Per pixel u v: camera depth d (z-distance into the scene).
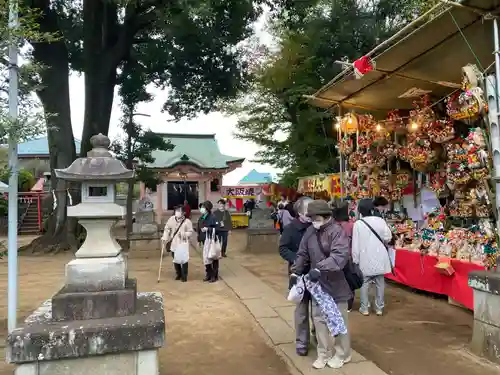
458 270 5.54
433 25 4.48
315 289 3.61
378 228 5.39
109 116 13.68
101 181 3.01
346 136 8.44
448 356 4.05
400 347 4.32
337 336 3.72
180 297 6.67
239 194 26.81
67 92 12.94
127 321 2.64
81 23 14.52
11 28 3.63
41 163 28.47
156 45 13.03
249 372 3.74
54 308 2.67
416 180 8.08
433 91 7.00
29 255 11.98
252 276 8.33
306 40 13.57
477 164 4.61
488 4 3.99
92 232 2.97
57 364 2.52
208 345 4.45
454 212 6.39
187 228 8.04
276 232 12.26
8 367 3.75
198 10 9.45
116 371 2.60
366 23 12.20
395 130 8.04
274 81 14.37
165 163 25.45
